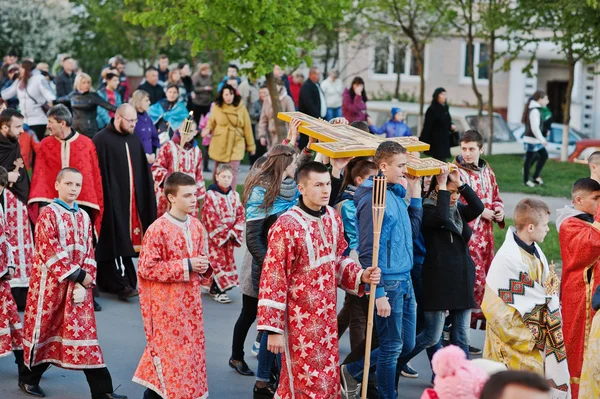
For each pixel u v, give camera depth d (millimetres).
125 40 32562
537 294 7164
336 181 7773
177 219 7234
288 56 17094
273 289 6473
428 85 37656
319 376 6555
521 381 3738
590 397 6949
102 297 11117
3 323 7977
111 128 11102
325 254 6602
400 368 7918
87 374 7691
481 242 9141
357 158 7684
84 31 34562
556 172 20734
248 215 7734
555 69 36562
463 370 4359
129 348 9281
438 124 18922
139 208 11211
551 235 14039
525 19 23688
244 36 16844
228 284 11086
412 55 37438
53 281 7617
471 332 10039
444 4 25031
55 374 8586
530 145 18781
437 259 7789
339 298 11164
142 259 7117
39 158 10211
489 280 7305
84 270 7645
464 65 37312
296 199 7805
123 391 8109
